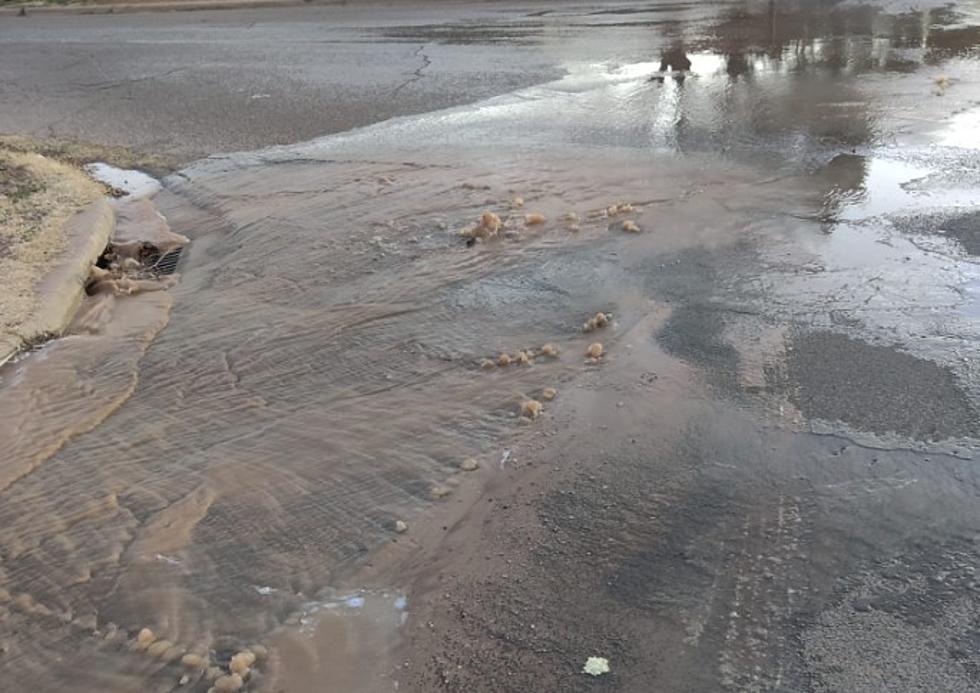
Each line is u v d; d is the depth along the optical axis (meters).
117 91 13.45
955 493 4.09
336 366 5.70
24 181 9.37
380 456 4.77
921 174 7.62
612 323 5.83
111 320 6.66
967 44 11.45
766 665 3.35
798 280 6.07
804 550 3.87
